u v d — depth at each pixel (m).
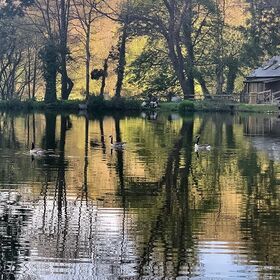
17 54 106.06
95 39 107.75
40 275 15.80
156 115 73.88
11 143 41.59
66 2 97.69
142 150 38.31
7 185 25.89
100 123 60.09
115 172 29.56
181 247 17.80
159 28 92.69
